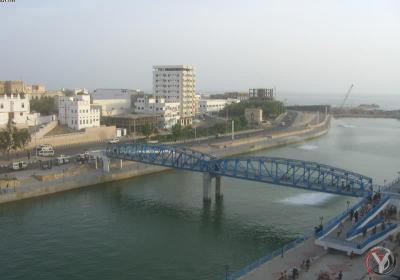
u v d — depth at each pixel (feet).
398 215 313.94
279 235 352.28
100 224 374.43
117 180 533.55
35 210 406.82
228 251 319.47
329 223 318.65
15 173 497.46
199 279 274.16
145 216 398.83
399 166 651.66
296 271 237.45
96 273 281.33
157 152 511.81
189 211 415.44
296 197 462.60
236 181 535.60
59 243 329.93
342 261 260.62
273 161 408.46
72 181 483.51
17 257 303.27
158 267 291.38
